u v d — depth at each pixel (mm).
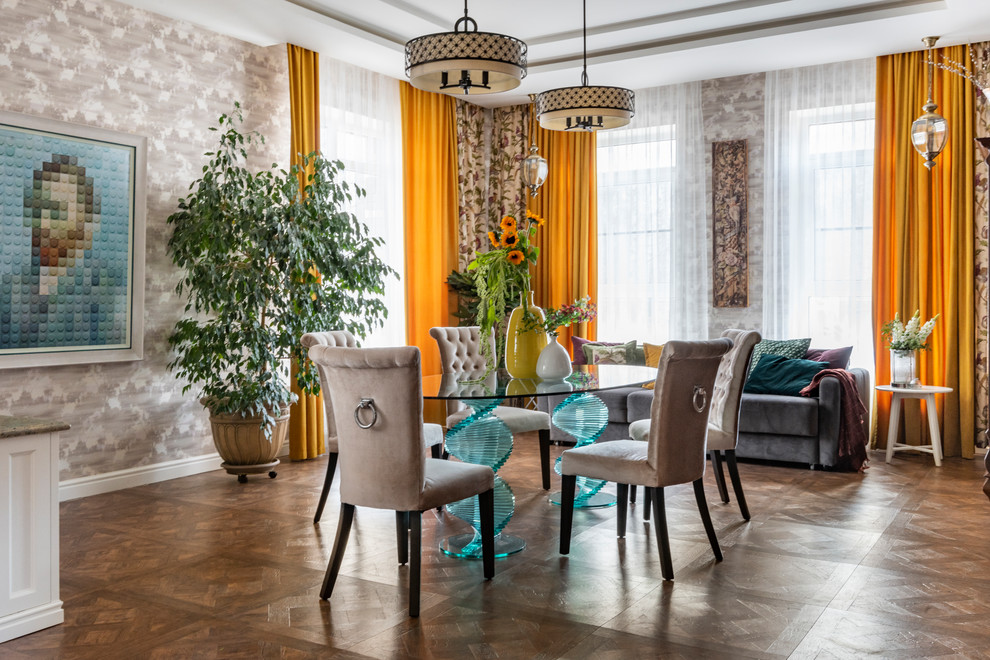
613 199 7438
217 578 3418
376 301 5773
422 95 7219
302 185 5980
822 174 6527
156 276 5293
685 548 3783
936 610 2984
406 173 7082
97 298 4898
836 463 5488
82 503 4711
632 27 5867
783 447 5633
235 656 2654
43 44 4621
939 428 6059
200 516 4422
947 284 6004
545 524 4223
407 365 2926
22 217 4508
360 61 6453
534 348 4223
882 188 6242
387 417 3008
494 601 3119
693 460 3506
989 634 2762
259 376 5188
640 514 4418
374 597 3180
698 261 7070
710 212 7020
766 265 6727
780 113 6660
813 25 5570
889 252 6238
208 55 5602
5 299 4438
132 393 5160
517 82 3566
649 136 7258
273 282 5105
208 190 5023
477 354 5316
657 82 7051
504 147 7992
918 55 6078
